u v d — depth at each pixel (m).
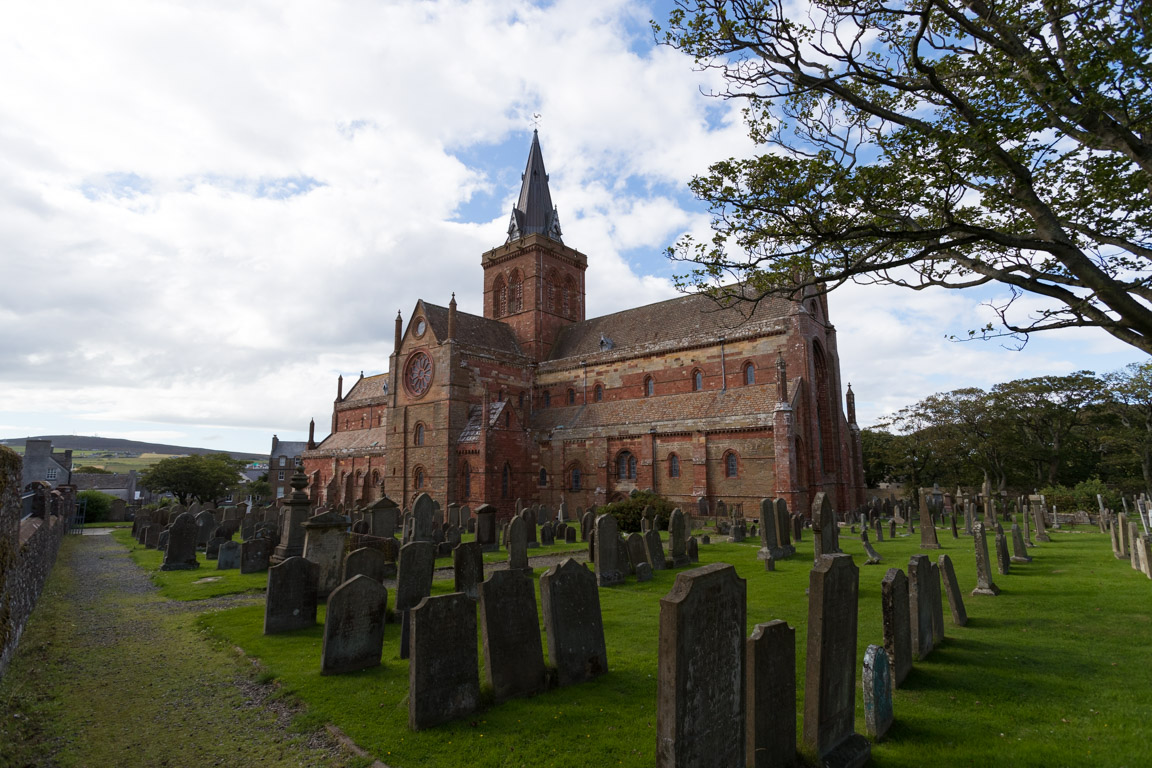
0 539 9.49
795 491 37.75
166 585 19.09
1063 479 58.06
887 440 69.25
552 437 53.12
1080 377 55.41
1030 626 11.98
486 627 8.77
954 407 58.25
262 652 11.45
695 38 12.61
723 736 6.16
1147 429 53.12
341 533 16.61
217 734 8.05
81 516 44.41
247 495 102.25
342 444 72.12
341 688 9.45
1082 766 6.49
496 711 8.41
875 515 32.78
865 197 11.84
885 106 13.32
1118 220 12.50
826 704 6.71
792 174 12.45
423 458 53.75
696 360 47.38
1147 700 8.16
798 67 12.19
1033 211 11.50
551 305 64.38
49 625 13.83
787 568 20.23
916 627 10.09
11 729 8.09
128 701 9.22
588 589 10.01
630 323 56.34
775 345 43.09
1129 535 19.81
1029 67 10.06
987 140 10.49
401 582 13.63
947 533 30.89
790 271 14.05
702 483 42.59
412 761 7.07
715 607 6.16
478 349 55.03
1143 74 9.60
